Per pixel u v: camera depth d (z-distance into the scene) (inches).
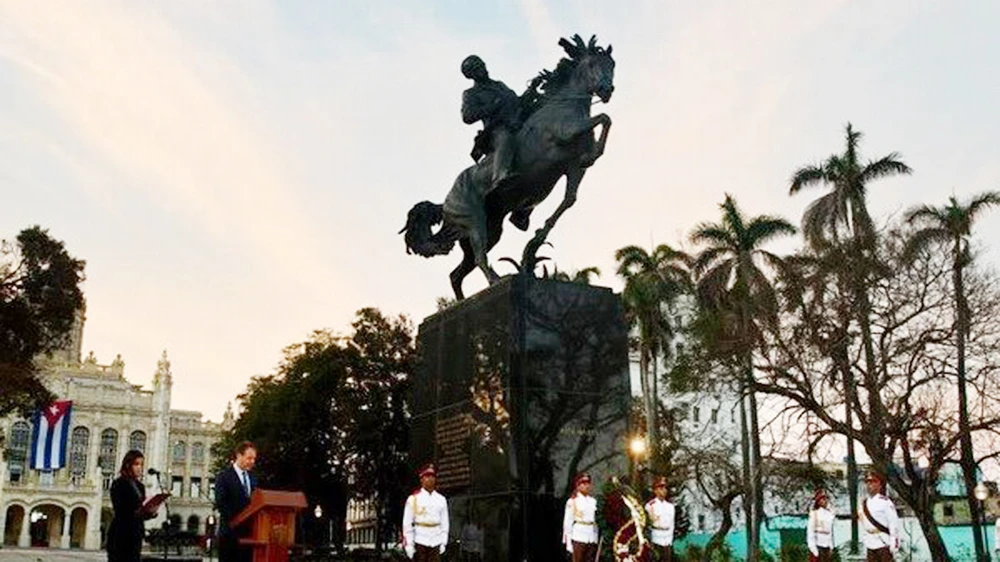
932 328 977.5
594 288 381.4
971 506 1071.0
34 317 1423.5
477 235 409.7
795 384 1023.0
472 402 376.8
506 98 409.4
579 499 339.0
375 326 1825.8
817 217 1352.1
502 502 345.1
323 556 1477.6
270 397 1801.2
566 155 391.9
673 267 1624.0
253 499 246.2
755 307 1139.9
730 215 1450.5
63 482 3814.0
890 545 482.0
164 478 4151.1
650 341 1626.5
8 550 2714.1
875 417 983.6
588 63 394.0
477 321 384.2
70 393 4092.0
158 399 4286.4
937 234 1046.4
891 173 1384.1
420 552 348.5
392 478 1755.7
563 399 359.6
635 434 414.0
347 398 1753.2
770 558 1393.9
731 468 1342.3
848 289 1028.5
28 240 1424.7
